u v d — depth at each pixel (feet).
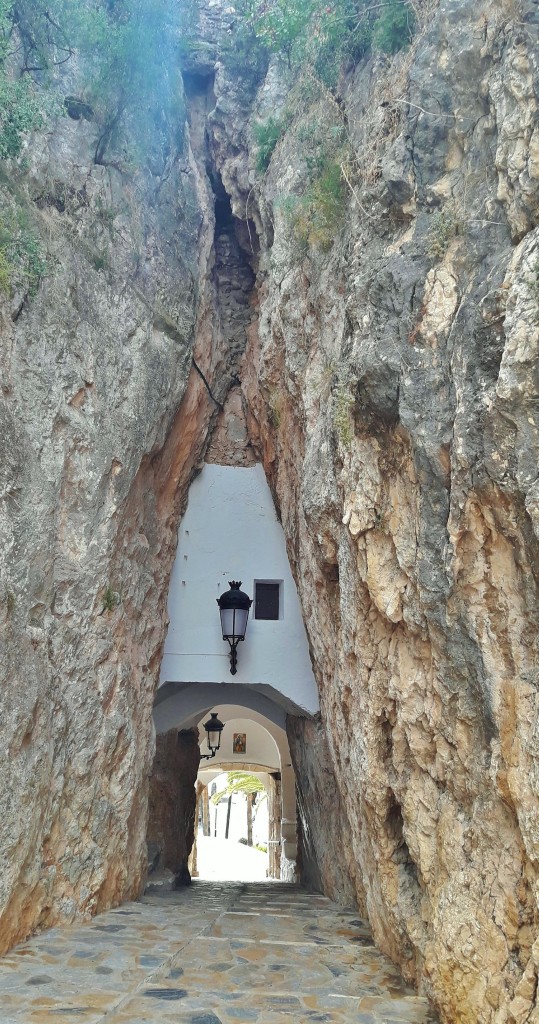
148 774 23.53
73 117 21.27
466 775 10.87
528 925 9.15
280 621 26.76
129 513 21.84
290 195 21.02
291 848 43.73
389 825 14.42
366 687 15.07
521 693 9.23
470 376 10.47
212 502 27.76
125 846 20.42
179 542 27.30
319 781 25.91
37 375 18.02
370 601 14.74
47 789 16.49
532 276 9.18
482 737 10.43
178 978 13.15
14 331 17.54
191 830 35.81
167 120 25.90
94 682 19.06
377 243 14.23
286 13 19.49
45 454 17.93
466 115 12.06
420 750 12.50
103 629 19.57
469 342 10.55
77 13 20.59
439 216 12.23
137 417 21.48
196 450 27.37
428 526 11.57
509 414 9.31
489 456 9.68
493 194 10.98
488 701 10.00
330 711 21.33
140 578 22.81
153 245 23.98
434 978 11.22
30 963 13.76
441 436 11.37
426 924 12.67
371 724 14.65
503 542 9.87
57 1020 10.73
